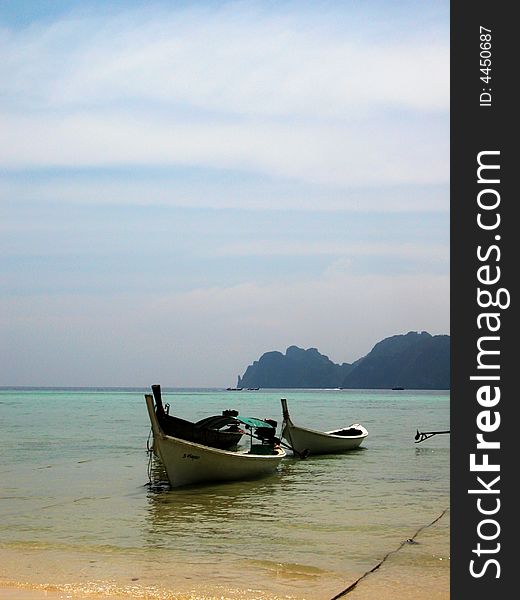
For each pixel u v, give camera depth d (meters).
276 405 115.25
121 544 14.94
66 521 17.55
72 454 34.25
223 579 12.20
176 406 109.50
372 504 19.92
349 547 14.59
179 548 14.52
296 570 12.78
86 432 50.00
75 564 13.21
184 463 22.08
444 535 15.71
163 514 18.41
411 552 14.14
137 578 12.22
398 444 40.72
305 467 29.06
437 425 61.41
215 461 22.83
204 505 19.80
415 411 93.56
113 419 69.19
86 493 22.06
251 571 12.70
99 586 11.68
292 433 32.38
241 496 21.33
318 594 11.34
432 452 35.78
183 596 11.16
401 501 20.44
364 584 11.94
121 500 20.73
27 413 82.69
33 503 20.27
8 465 29.67
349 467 29.08
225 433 27.47
